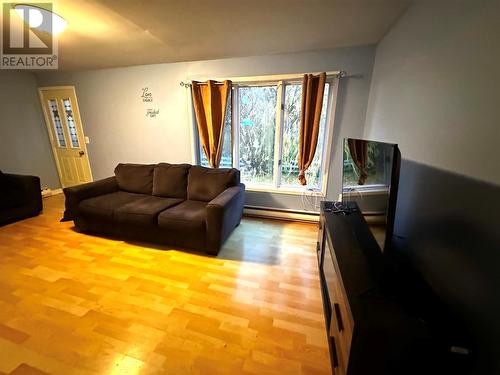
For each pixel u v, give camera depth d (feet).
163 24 6.56
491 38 2.72
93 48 8.58
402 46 5.75
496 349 2.39
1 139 12.09
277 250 7.87
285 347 4.34
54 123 13.66
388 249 3.43
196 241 7.55
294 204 10.47
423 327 2.65
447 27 3.74
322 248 6.12
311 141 9.25
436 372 2.70
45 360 4.00
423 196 4.19
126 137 12.45
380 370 2.75
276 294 5.74
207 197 9.14
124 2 5.40
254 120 10.35
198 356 4.13
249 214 11.04
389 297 3.03
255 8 5.68
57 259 7.11
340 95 8.91
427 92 4.33
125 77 11.48
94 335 4.50
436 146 3.87
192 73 10.41
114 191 10.21
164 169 9.87
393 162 3.12
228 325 4.80
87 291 5.72
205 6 5.59
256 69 9.54
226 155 11.02
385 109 6.81
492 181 2.59
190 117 10.96
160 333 4.58
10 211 9.61
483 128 2.78
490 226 2.59
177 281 6.16
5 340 4.36
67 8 5.68
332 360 3.78
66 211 8.89
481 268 2.68
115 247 7.90
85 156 13.62
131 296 5.58
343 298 3.22
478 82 2.93
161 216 7.66
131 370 3.87
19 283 5.98
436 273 3.61
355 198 5.16
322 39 7.67
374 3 5.38
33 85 13.17
